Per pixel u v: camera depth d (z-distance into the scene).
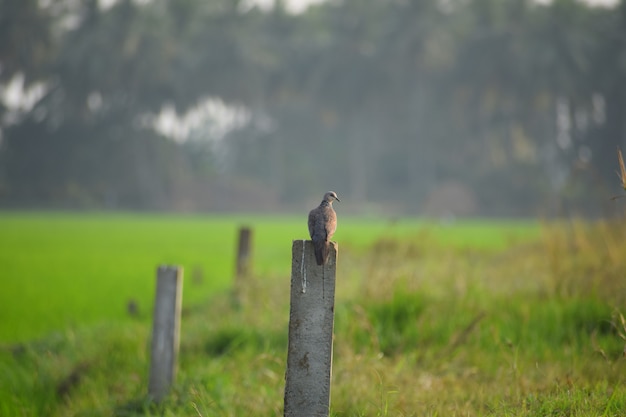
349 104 142.25
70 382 13.38
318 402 8.19
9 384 13.41
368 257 22.45
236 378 12.02
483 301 15.66
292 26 151.25
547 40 132.12
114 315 20.02
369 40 141.38
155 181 144.00
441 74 140.00
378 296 15.52
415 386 10.82
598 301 14.19
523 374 11.00
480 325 13.66
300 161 153.25
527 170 139.62
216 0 145.62
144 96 139.38
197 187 147.38
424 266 21.70
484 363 12.00
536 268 20.31
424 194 142.88
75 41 135.88
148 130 143.00
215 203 145.25
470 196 137.12
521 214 132.88
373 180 149.62
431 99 143.88
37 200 138.12
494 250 33.88
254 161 156.62
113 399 12.20
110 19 135.12
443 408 9.83
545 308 14.37
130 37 132.50
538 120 143.25
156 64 134.50
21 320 19.31
